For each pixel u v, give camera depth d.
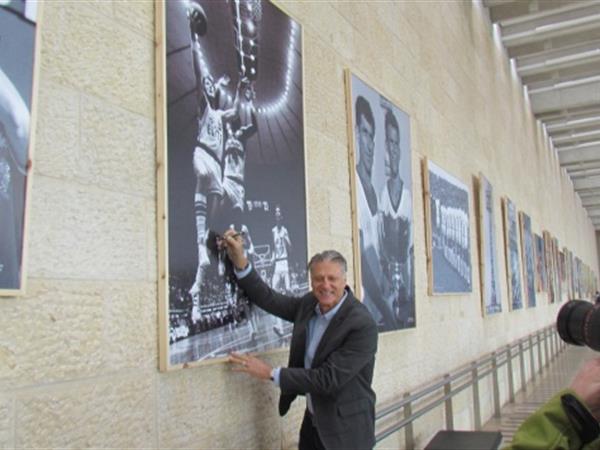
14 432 2.00
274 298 3.29
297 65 4.11
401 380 5.68
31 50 2.12
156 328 2.67
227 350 3.09
